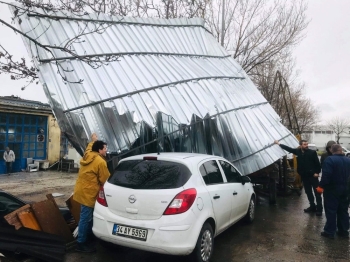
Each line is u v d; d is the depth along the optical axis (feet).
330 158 19.51
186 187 13.55
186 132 23.44
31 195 32.96
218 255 15.87
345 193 19.26
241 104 29.78
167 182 13.61
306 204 29.94
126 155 20.15
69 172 54.13
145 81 24.36
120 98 21.70
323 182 19.25
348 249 17.21
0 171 51.60
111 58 21.67
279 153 28.12
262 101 33.63
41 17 21.57
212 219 14.92
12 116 54.19
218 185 16.39
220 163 18.19
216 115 25.88
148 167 14.69
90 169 15.70
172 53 30.19
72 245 16.35
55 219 16.28
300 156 26.55
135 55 26.27
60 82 19.54
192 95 26.25
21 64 16.58
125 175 14.69
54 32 21.57
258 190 32.99
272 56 60.64
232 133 26.22
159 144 21.81
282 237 19.13
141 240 12.87
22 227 13.98
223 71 33.58
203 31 37.32
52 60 19.25
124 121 20.93
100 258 15.17
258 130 28.53
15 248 13.26
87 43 23.24
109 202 14.06
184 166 14.43
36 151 58.23
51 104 18.51
